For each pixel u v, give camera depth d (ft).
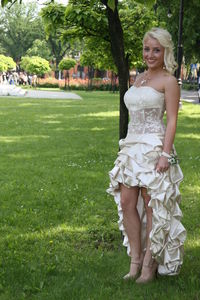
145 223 14.19
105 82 188.55
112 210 22.26
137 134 13.58
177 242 13.33
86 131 53.52
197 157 35.99
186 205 22.70
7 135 50.31
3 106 92.53
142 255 14.23
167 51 13.51
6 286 13.76
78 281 13.83
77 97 128.98
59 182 28.04
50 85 205.67
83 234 18.83
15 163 34.55
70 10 18.06
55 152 39.42
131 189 13.52
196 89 185.98
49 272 14.69
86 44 22.49
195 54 117.08
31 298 13.00
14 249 17.10
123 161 13.48
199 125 58.80
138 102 13.47
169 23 107.96
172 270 13.39
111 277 14.19
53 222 20.51
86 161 35.19
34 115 73.72
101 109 85.40
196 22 107.14
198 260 15.55
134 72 124.88
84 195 24.90
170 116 13.34
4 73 225.15
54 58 296.10
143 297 12.62
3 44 311.47
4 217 21.11
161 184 12.92
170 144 13.17
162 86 13.38
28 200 24.11
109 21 16.65
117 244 17.76
